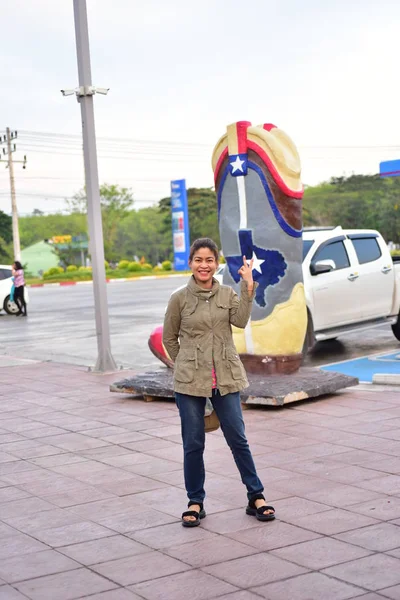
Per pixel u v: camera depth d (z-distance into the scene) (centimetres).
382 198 8381
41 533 496
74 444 727
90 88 1116
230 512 516
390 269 1263
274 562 430
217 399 499
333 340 1399
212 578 414
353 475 580
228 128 901
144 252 10831
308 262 1154
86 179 1136
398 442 666
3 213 9619
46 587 414
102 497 563
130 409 871
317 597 385
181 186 6000
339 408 809
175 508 530
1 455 702
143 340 1571
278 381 862
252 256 896
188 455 500
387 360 1133
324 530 473
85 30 1117
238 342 918
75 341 1633
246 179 893
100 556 454
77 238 9194
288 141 905
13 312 2500
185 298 496
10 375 1194
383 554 434
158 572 426
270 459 633
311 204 8825
